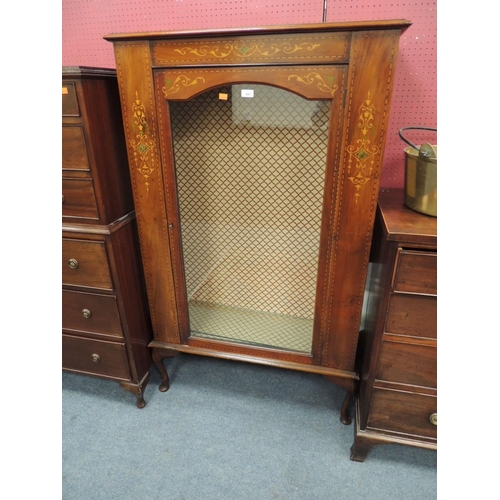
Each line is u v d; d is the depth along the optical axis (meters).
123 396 1.50
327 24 0.82
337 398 1.48
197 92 0.97
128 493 1.12
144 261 1.25
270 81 0.92
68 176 1.11
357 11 1.19
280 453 1.24
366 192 0.97
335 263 1.07
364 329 1.39
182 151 1.09
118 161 1.19
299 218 1.10
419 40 1.18
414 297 0.96
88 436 1.31
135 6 1.34
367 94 0.88
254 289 1.25
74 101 1.01
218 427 1.34
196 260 1.25
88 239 1.18
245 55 0.91
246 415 1.40
